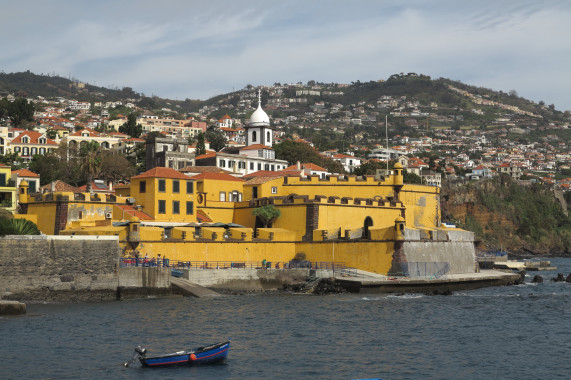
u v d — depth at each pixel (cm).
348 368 5388
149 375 5159
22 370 5166
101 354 5644
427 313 7856
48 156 16788
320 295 9388
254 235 11169
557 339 6538
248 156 18288
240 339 6281
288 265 10512
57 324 6688
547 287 11162
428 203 12200
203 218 11512
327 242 10506
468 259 11650
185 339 6206
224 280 9381
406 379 5131
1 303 7088
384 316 7594
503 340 6462
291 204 10975
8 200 11844
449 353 5919
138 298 8469
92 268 8225
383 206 11431
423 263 10238
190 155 17062
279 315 7525
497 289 10706
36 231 8619
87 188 12812
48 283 7950
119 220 10581
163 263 9188
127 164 17475
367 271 10075
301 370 5319
